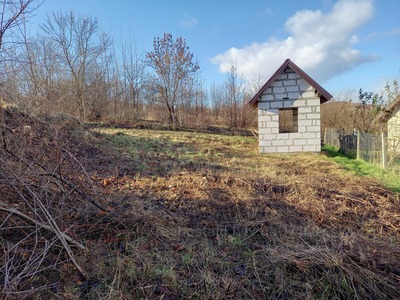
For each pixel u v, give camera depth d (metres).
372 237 3.64
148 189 5.37
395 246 3.28
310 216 4.25
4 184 2.87
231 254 3.22
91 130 11.79
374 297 2.51
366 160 9.14
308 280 2.70
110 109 19.86
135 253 3.10
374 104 14.71
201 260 3.07
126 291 2.53
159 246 3.32
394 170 7.41
